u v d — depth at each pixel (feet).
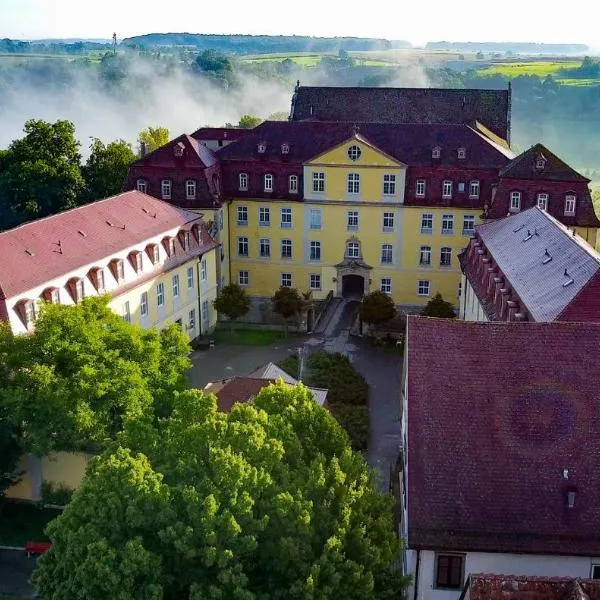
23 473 182.39
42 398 158.30
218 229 305.12
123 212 252.01
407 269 312.91
